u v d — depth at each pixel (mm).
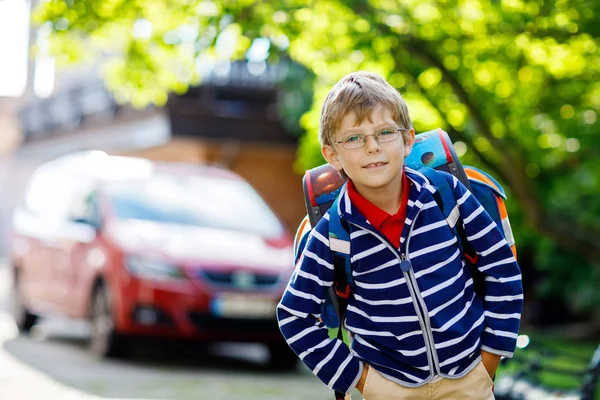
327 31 7430
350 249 2828
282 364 9070
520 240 12906
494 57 7574
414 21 7312
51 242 10164
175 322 8398
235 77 16203
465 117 8672
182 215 9375
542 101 8508
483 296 2928
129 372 8234
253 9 7145
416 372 2822
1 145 31203
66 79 22922
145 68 8562
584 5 6711
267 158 16906
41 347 9836
